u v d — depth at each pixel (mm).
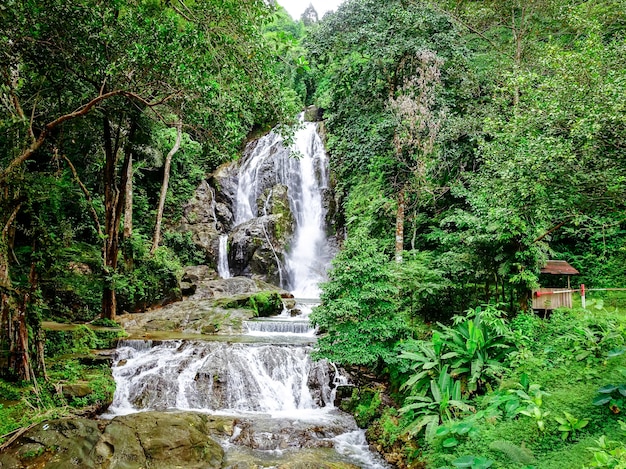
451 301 9047
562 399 4949
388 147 12977
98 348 9812
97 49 7352
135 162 18656
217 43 6707
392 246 14336
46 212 11055
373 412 7395
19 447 5457
